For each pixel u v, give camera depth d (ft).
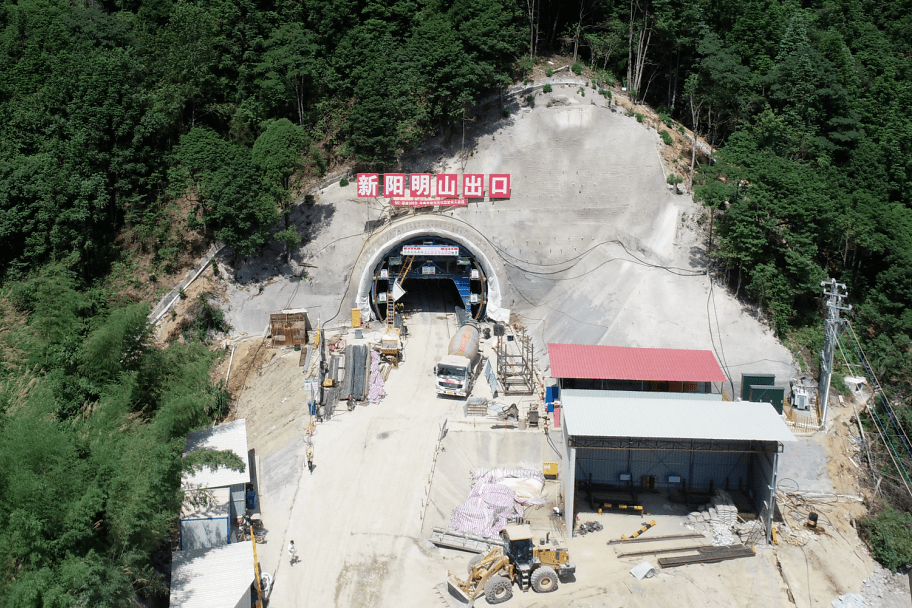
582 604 155.22
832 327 214.07
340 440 201.57
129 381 169.58
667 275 244.22
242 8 291.58
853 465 208.85
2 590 126.21
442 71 261.65
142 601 148.46
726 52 280.92
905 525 189.88
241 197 237.45
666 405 187.62
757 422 179.42
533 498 186.60
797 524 186.70
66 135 245.24
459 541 170.71
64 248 232.73
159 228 247.09
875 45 328.70
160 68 267.80
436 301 278.46
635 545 173.88
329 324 249.75
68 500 133.90
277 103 274.77
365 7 289.53
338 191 262.67
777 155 269.23
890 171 293.84
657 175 263.29
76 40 271.90
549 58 308.19
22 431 135.13
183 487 169.89
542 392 220.84
